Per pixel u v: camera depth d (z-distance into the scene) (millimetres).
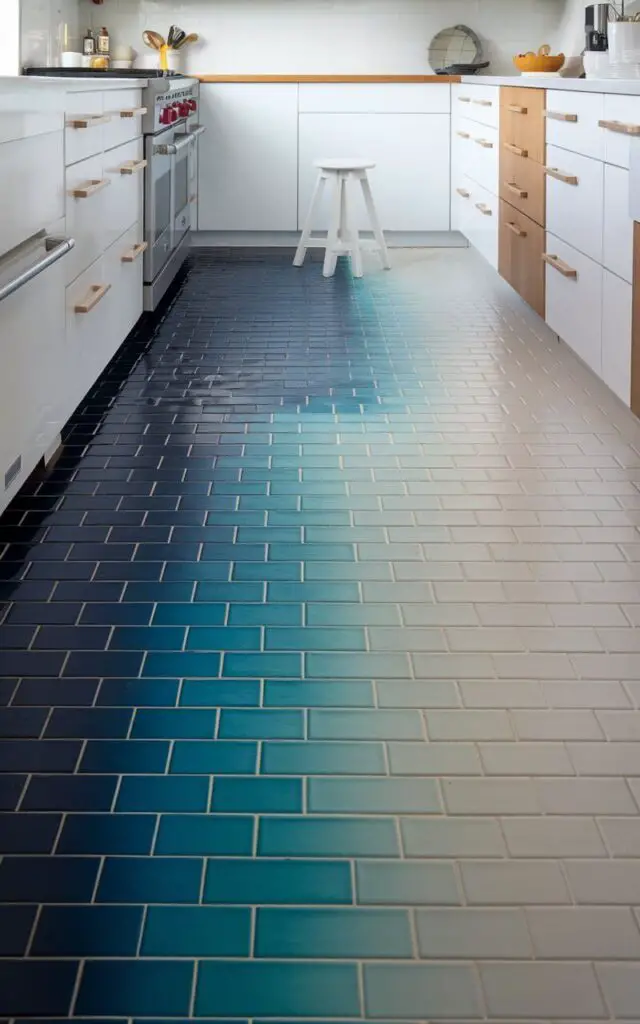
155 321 4387
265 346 4004
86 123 2859
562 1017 1089
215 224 6379
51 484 2574
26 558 2172
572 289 3537
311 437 2957
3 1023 1074
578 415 3146
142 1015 1087
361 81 6125
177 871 1292
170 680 1720
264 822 1381
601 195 3115
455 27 6445
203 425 3051
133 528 2330
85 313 3002
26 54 5055
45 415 2541
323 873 1291
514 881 1279
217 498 2506
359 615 1945
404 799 1430
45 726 1590
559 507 2449
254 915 1222
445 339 4121
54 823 1377
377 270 5691
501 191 4859
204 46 6465
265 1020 1083
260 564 2158
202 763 1504
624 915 1227
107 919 1214
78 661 1777
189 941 1183
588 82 3197
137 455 2793
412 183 6312
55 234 2590
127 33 6398
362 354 3895
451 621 1924
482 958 1164
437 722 1608
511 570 2131
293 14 6434
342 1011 1095
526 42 6469
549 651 1817
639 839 1353
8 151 2152
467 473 2670
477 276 5488
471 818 1392
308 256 6180
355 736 1571
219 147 6238
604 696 1680
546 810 1408
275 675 1738
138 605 1978
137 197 3967
